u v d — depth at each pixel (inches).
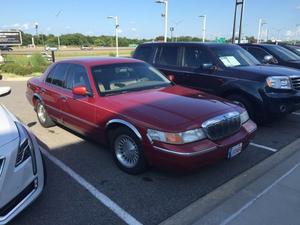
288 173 171.3
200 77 275.0
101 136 186.5
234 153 159.8
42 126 267.3
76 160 193.3
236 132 164.9
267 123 272.7
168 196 149.9
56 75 237.9
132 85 200.8
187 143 144.1
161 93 189.2
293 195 147.6
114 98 181.9
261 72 250.4
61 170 179.2
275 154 201.2
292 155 198.8
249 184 159.8
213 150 148.4
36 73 847.7
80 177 170.2
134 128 157.5
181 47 295.3
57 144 221.8
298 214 132.5
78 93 187.8
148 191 154.6
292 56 396.8
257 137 235.6
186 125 145.9
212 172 174.1
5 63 984.3
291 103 248.1
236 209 137.1
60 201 146.3
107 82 195.6
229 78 257.6
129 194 151.9
